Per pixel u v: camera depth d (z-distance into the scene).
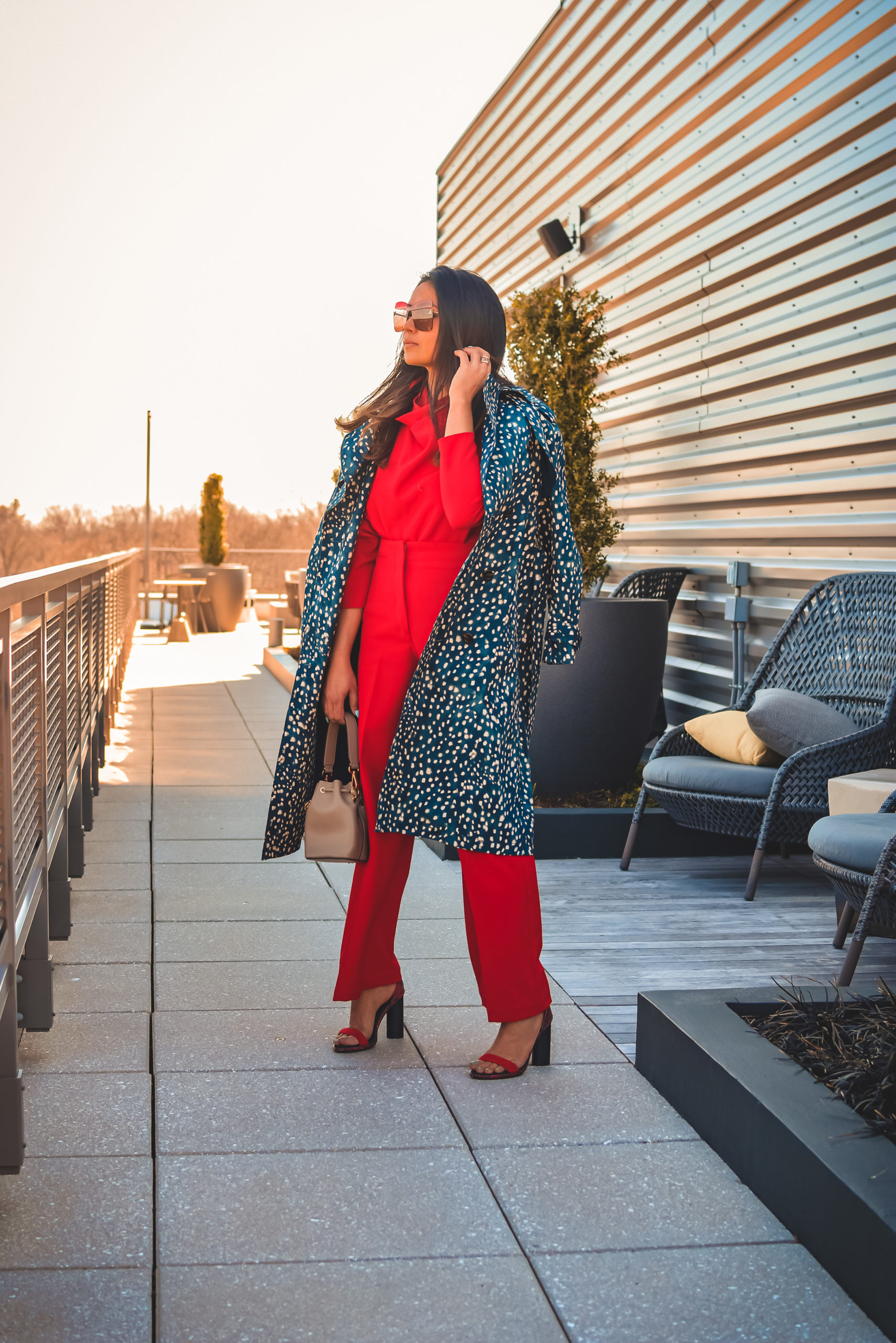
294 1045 2.46
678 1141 2.06
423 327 2.29
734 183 4.89
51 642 2.86
